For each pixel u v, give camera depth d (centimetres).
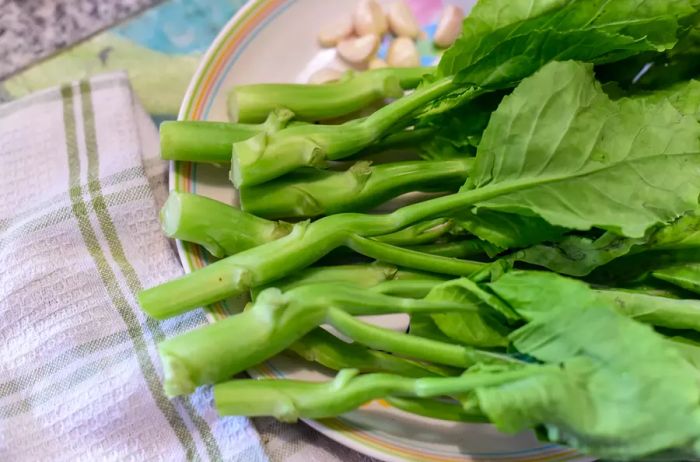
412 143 36
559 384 26
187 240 33
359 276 33
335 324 30
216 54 37
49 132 38
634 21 31
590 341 26
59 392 34
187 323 35
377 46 40
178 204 32
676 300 30
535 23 31
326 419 32
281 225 33
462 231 34
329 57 40
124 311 35
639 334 26
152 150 39
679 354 26
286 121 34
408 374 32
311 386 30
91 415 33
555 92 30
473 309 30
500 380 27
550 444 33
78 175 37
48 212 36
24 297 34
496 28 31
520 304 28
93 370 34
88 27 41
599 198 30
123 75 39
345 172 34
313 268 33
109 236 36
